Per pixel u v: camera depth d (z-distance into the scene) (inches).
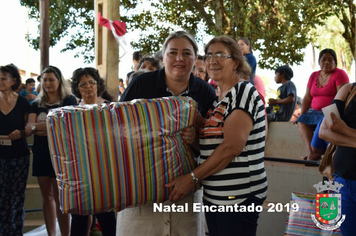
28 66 816.3
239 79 85.2
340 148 91.5
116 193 75.9
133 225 89.4
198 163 92.5
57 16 521.3
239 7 418.9
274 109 205.8
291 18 485.7
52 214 144.4
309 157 148.5
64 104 143.1
